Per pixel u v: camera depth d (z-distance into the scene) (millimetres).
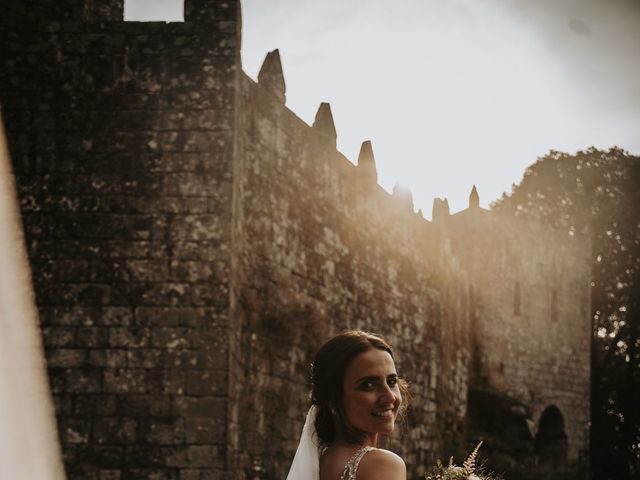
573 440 42594
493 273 39969
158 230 12844
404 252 24766
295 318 16516
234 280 13125
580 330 43781
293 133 17328
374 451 3121
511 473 34219
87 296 12633
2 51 13289
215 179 12961
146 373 12398
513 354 40125
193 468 12086
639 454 47406
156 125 13117
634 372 48188
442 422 28859
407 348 24578
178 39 13336
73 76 13242
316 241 18250
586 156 53281
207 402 12305
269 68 16656
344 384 3348
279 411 15570
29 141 13078
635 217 51062
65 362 12414
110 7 14086
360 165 22016
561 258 43375
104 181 12977
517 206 54688
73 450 12141
